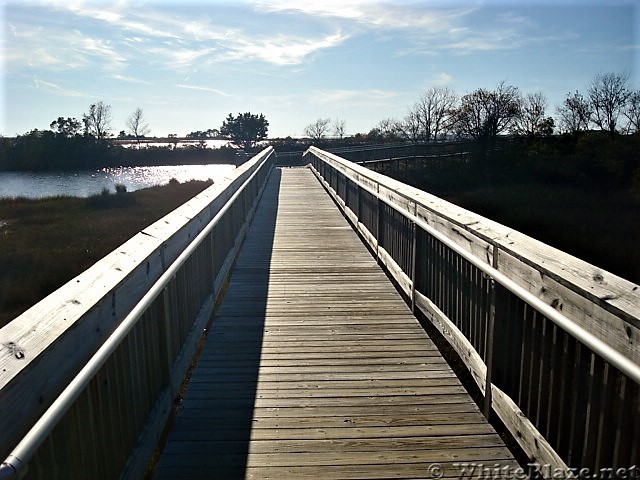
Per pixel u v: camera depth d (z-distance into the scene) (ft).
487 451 8.59
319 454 8.50
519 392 8.21
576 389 6.53
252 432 9.18
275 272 20.48
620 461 5.64
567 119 148.56
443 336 12.60
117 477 6.55
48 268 38.24
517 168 125.70
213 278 15.30
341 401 10.27
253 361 12.19
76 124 219.41
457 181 123.34
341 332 14.02
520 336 8.35
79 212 68.08
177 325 10.28
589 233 70.28
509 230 9.08
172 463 8.28
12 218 63.57
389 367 11.83
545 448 7.17
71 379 5.37
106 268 7.11
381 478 7.89
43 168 194.49
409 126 214.90
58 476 4.91
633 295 5.57
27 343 4.76
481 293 9.89
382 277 19.70
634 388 5.49
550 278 7.04
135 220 60.13
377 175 22.84
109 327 6.48
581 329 5.83
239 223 24.38
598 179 113.29
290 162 121.08
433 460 8.34
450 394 10.55
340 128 231.09
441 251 12.76
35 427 4.14
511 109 152.46
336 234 28.55
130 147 226.17
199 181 107.76
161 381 9.04
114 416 6.52
